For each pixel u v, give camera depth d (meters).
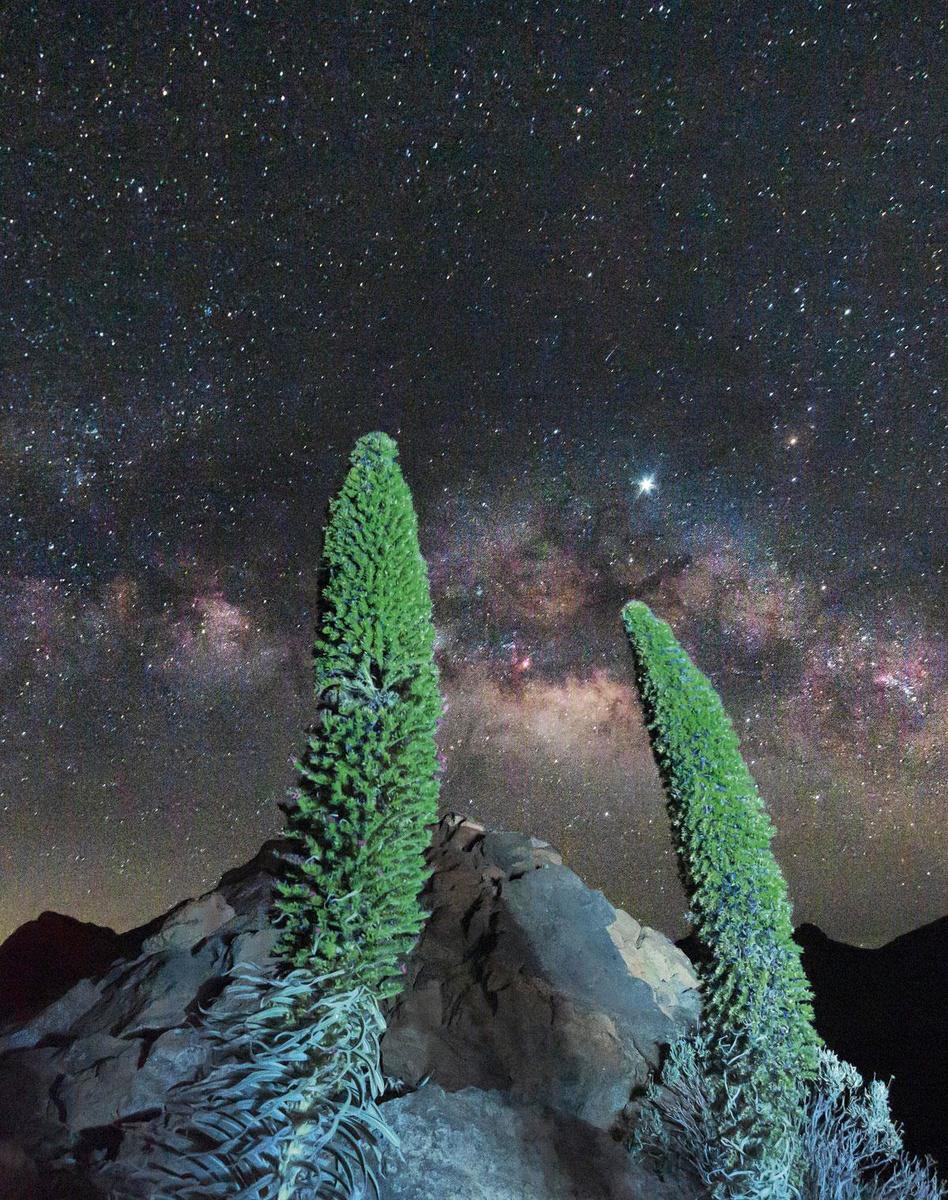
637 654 7.95
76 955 9.52
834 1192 6.90
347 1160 5.73
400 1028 7.10
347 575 6.53
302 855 6.51
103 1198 5.59
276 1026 6.25
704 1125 6.95
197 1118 5.96
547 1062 7.26
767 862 7.29
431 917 8.73
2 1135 6.11
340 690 6.43
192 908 8.09
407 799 6.29
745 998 7.07
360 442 6.90
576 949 8.66
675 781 7.57
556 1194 6.18
